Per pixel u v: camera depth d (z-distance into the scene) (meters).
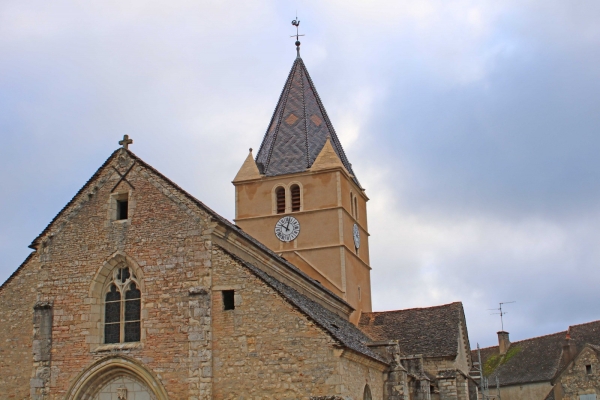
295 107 56.91
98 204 33.81
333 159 52.59
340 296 49.97
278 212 53.28
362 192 58.34
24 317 33.53
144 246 32.41
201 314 30.41
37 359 32.31
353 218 54.44
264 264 36.03
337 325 35.16
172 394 30.02
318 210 51.97
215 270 30.95
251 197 53.97
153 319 31.19
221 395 29.39
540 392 70.50
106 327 32.56
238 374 29.41
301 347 28.92
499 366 76.56
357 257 54.22
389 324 50.00
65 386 31.73
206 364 29.78
